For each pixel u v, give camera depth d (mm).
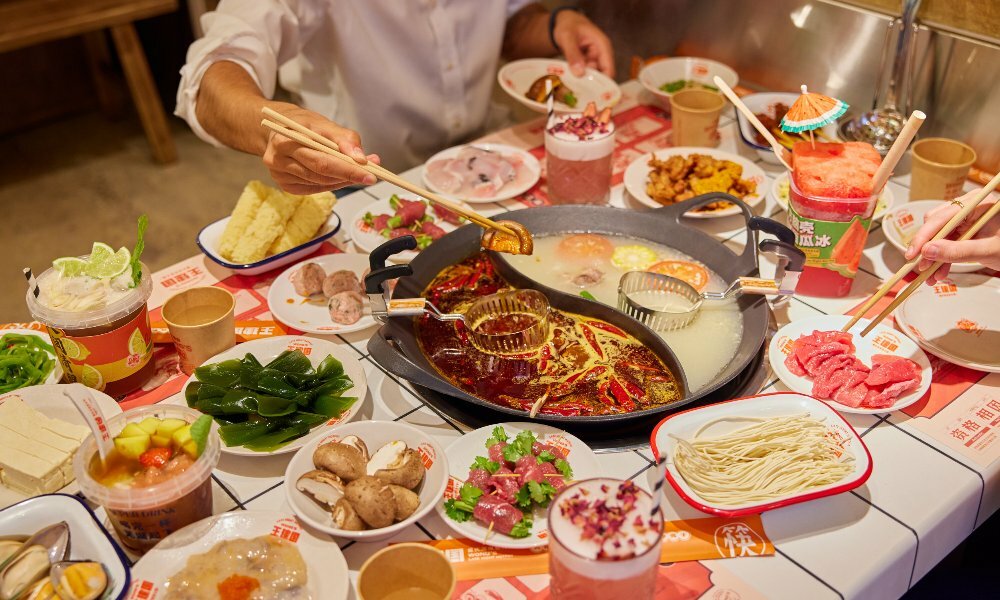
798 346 1658
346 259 1979
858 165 1765
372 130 2891
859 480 1354
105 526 1391
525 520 1337
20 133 5293
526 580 1279
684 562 1301
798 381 1613
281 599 1207
